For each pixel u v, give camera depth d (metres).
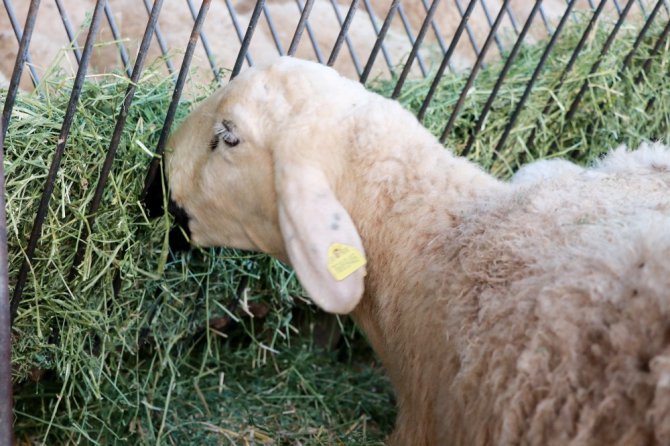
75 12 5.21
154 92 3.26
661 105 4.29
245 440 3.59
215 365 3.96
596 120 4.23
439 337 2.30
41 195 2.97
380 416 3.92
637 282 1.87
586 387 1.86
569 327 1.93
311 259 2.37
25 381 3.47
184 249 3.19
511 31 5.48
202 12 2.82
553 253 2.14
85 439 3.47
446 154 2.65
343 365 4.28
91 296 3.19
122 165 3.07
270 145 2.62
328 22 5.66
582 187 2.43
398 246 2.53
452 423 2.19
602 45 4.25
